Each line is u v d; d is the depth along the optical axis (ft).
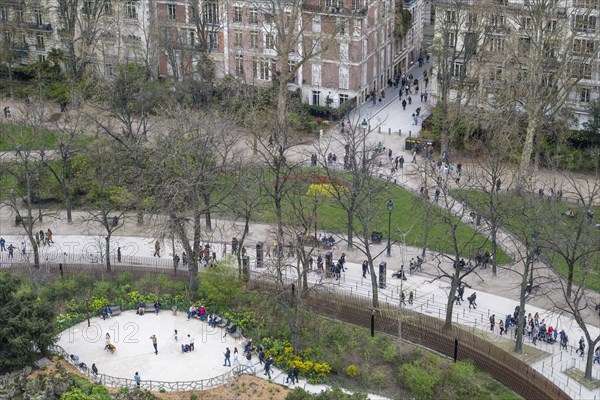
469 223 414.82
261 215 438.81
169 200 395.96
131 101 497.46
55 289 382.01
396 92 572.51
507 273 397.19
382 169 476.13
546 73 460.96
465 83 501.56
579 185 456.45
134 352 353.51
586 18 466.29
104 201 421.18
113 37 544.62
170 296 382.63
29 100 524.52
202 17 525.34
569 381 333.01
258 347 350.84
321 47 496.64
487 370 339.98
